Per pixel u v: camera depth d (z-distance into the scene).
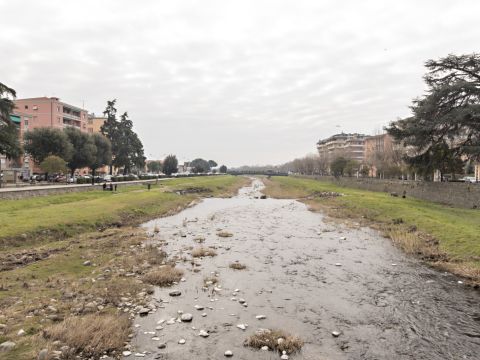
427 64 34.91
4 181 53.44
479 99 33.25
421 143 36.97
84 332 7.95
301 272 14.25
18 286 11.31
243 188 91.25
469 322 9.52
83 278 12.40
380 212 30.58
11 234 17.31
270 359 7.38
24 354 6.94
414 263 15.85
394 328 9.09
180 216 32.81
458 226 20.83
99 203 31.48
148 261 15.09
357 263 15.79
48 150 64.94
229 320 9.36
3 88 41.47
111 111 93.19
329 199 46.62
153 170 166.00
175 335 8.38
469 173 88.75
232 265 14.90
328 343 8.19
